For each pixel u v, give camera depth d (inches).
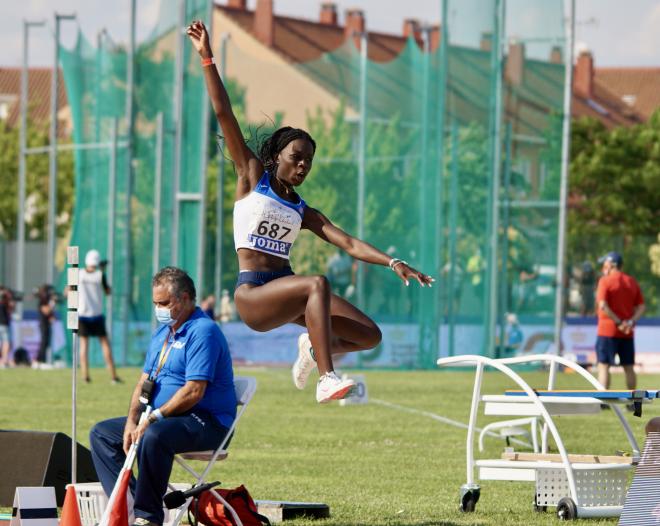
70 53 3646.7
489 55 3459.6
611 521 1055.6
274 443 1702.8
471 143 3481.8
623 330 2282.2
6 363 3789.4
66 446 1098.1
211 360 904.9
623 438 1759.4
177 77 3452.3
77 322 1058.7
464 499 1116.5
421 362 3553.2
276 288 900.6
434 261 3535.9
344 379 877.2
